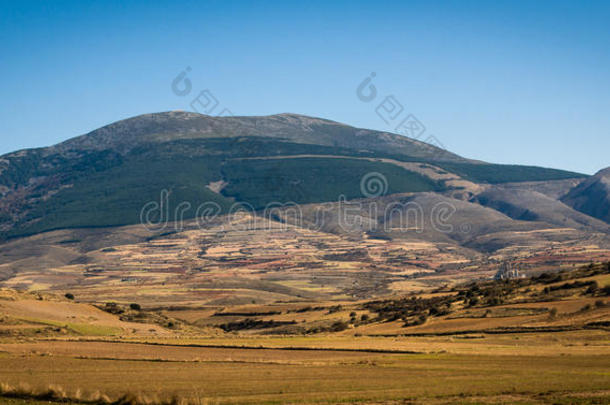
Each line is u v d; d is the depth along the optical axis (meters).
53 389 48.88
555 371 63.94
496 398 47.88
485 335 111.62
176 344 107.25
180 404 44.06
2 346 102.44
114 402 45.25
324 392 52.66
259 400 48.56
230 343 108.81
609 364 68.94
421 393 51.19
